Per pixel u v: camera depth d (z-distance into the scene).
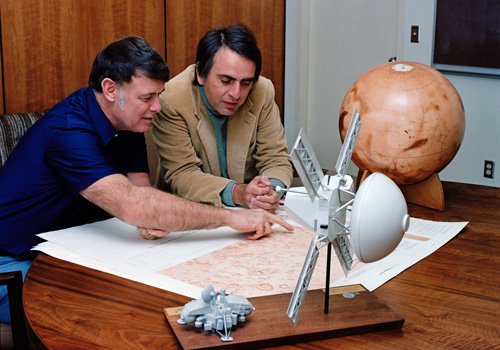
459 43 3.90
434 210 1.86
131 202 1.55
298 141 1.02
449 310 1.21
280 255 1.47
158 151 2.09
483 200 1.98
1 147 2.28
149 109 1.66
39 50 2.97
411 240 1.59
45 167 1.68
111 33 3.20
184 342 1.04
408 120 1.73
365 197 1.06
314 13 4.51
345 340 1.09
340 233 1.11
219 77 1.89
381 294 1.28
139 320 1.14
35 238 1.74
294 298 1.03
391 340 1.09
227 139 2.09
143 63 1.60
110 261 1.41
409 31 4.08
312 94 4.64
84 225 1.66
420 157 1.76
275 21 4.04
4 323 1.58
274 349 1.06
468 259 1.47
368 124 1.77
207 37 1.92
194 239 1.57
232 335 1.06
